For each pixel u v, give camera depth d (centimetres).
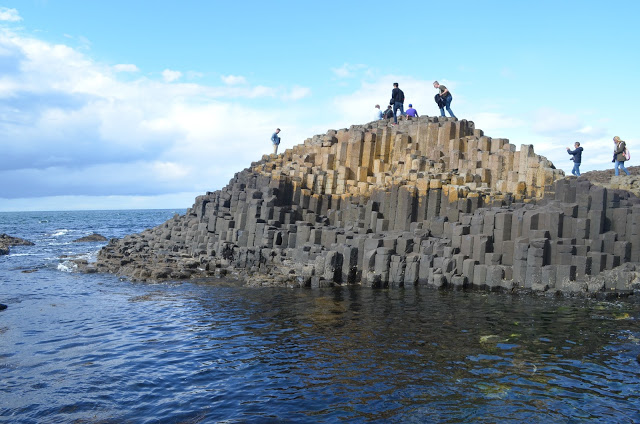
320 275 2916
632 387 1326
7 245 5478
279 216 3625
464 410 1197
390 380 1386
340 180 3919
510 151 3381
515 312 2145
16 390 1336
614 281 2416
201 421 1154
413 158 3606
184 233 4309
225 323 2030
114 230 9506
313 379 1401
